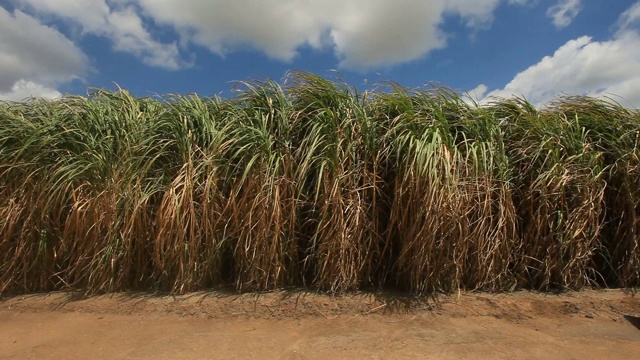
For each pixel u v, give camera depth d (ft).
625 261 13.76
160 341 10.84
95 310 12.71
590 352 10.25
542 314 12.22
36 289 14.26
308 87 14.33
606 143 14.19
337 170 12.60
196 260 13.08
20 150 13.71
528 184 13.57
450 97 14.37
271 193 12.69
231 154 13.39
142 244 13.41
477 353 10.14
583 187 13.10
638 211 13.74
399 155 12.79
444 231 12.14
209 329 11.51
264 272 12.84
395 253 13.30
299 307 12.28
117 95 15.69
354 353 10.15
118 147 13.87
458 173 12.24
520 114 14.52
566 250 13.33
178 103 14.66
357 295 12.76
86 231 13.35
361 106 14.05
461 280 13.09
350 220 12.69
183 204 12.73
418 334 11.03
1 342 10.98
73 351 10.42
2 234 13.78
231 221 13.14
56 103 15.75
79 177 13.51
